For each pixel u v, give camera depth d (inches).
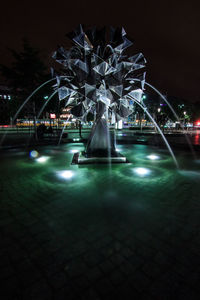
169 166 278.7
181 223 118.3
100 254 89.0
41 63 637.9
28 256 87.7
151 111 1565.0
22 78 627.8
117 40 246.1
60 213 132.0
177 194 167.8
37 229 111.4
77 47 267.3
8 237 103.4
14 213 132.3
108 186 189.0
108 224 116.9
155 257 86.9
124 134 1040.8
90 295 66.7
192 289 69.0
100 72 248.4
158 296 66.1
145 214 130.2
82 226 114.7
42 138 694.5
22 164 290.2
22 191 175.6
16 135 884.6
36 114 747.4
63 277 75.1
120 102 286.5
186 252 90.4
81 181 205.0
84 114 296.2
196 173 238.7
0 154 382.6
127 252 90.5
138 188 183.2
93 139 302.8
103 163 292.7
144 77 277.6
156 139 751.7
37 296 66.5
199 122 2527.1
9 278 74.8
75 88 266.4
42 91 668.1
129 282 72.4
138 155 380.2
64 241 99.6
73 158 323.3
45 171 247.3
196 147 468.8
